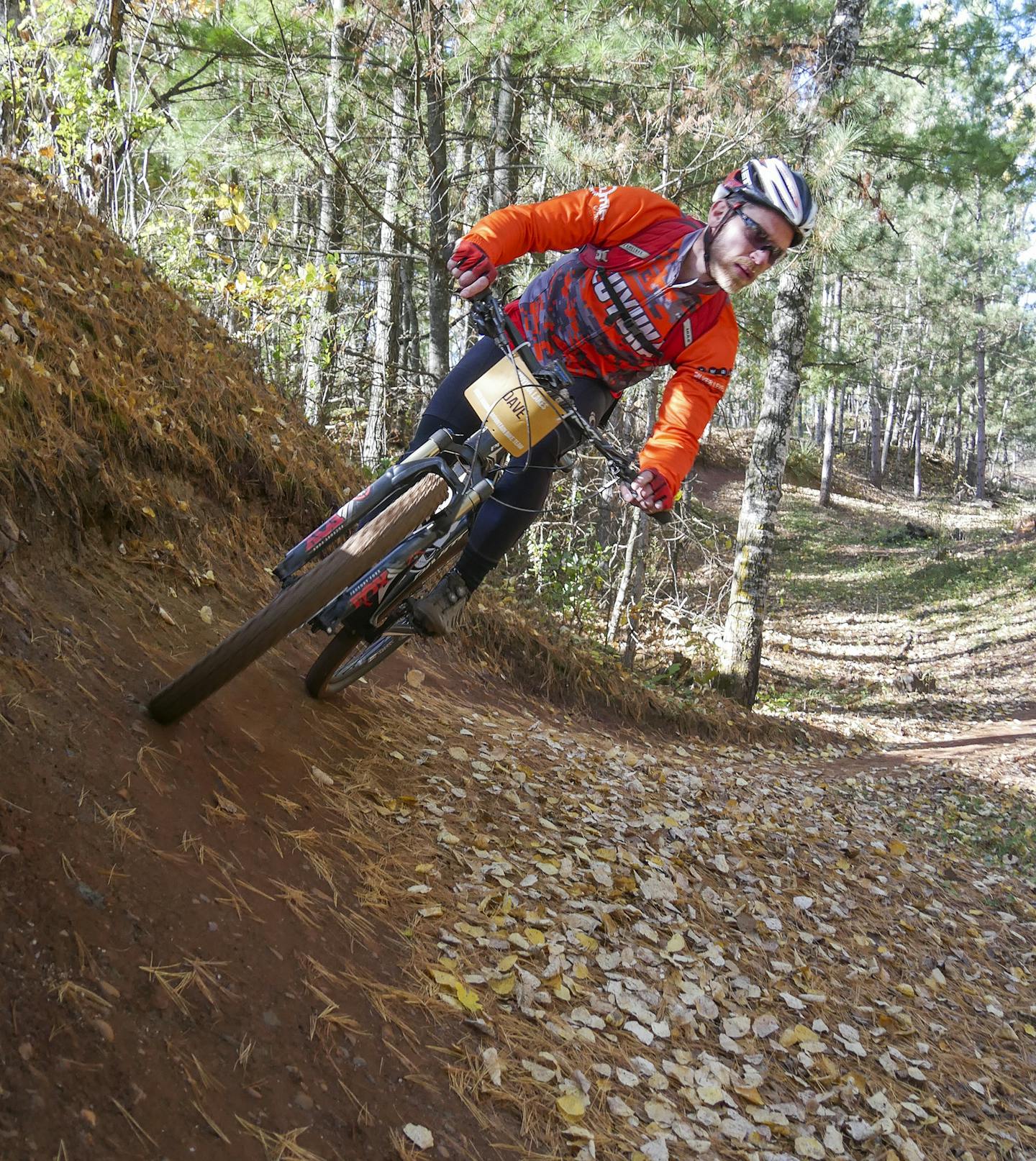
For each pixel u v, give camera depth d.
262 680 3.65
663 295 3.04
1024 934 5.39
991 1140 3.18
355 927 2.63
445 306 9.78
